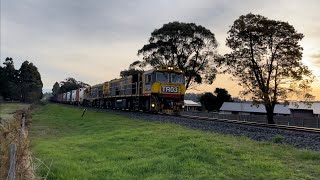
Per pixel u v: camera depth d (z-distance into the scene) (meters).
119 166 10.20
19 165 6.90
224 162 10.12
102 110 43.12
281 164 9.49
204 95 80.06
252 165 9.52
